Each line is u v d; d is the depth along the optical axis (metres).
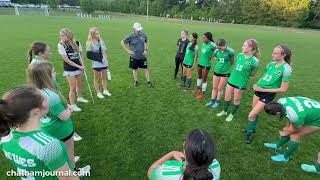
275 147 5.25
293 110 3.94
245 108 7.33
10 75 9.28
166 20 54.03
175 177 2.07
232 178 4.33
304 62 15.08
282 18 56.66
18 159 1.91
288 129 4.49
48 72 3.13
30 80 3.11
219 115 6.70
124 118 6.34
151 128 5.92
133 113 6.65
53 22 32.34
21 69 10.10
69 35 6.01
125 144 5.20
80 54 6.53
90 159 4.66
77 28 25.80
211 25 44.22
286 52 4.79
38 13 53.88
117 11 82.56
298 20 55.16
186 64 8.37
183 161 2.23
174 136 5.62
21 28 23.88
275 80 4.95
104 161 4.62
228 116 6.53
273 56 4.90
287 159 4.76
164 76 10.13
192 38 7.98
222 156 4.95
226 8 63.34
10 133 1.93
